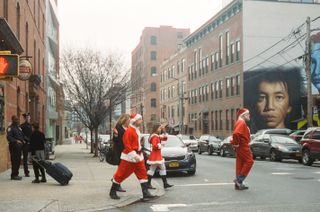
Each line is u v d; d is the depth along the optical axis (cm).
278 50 4578
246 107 4475
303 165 2175
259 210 904
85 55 3253
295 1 4653
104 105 3173
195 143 3838
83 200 1016
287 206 946
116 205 968
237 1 4603
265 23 4566
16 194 1095
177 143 1728
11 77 1039
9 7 1839
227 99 4928
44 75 3631
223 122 5041
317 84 4522
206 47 5659
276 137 2627
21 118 2191
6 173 1622
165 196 1127
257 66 4522
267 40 4566
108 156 1116
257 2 4566
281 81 4547
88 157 2898
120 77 3297
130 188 1225
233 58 4784
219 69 5191
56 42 5194
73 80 3206
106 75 3219
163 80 8188
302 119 4428
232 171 1814
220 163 2305
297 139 2905
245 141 1199
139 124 1041
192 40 6256
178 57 7062
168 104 7750
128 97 3550
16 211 873
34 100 2741
